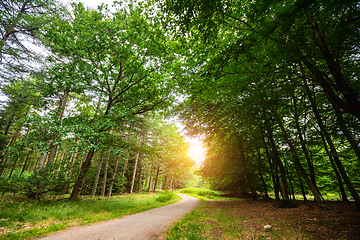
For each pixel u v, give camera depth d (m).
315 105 9.67
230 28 6.18
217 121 12.98
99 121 10.58
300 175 13.23
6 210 7.30
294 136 12.73
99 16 11.54
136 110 14.18
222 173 17.05
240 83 5.93
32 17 11.12
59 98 16.09
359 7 3.48
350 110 4.69
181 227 6.62
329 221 6.34
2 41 10.02
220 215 9.02
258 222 7.11
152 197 19.80
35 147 9.19
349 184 7.99
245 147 15.47
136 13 11.30
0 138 14.73
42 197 10.79
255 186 19.38
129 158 26.52
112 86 13.57
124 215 9.02
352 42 4.23
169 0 4.52
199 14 4.33
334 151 8.62
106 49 11.94
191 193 36.84
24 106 15.47
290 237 5.16
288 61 4.64
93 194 17.09
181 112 13.70
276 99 5.96
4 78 11.91
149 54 12.33
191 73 9.66
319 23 4.73
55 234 5.44
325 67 5.18
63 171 11.16
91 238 5.20
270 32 3.97
